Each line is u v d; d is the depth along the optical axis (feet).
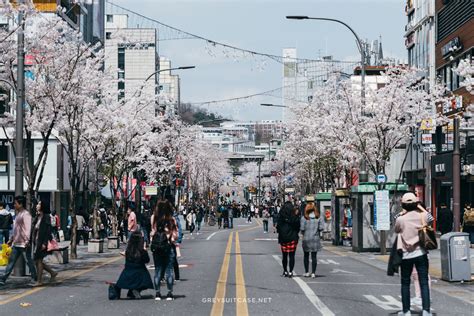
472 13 155.94
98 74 115.75
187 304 54.03
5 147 177.47
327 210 165.89
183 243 153.17
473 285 68.80
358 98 138.51
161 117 159.84
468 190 163.53
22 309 52.11
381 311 50.19
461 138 156.87
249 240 167.22
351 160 154.20
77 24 202.49
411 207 46.65
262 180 618.03
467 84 88.63
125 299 57.62
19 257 75.51
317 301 55.67
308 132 185.16
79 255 116.98
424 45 195.93
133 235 58.39
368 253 114.73
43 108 92.48
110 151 143.13
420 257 46.09
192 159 295.69
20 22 77.25
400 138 132.16
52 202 176.55
